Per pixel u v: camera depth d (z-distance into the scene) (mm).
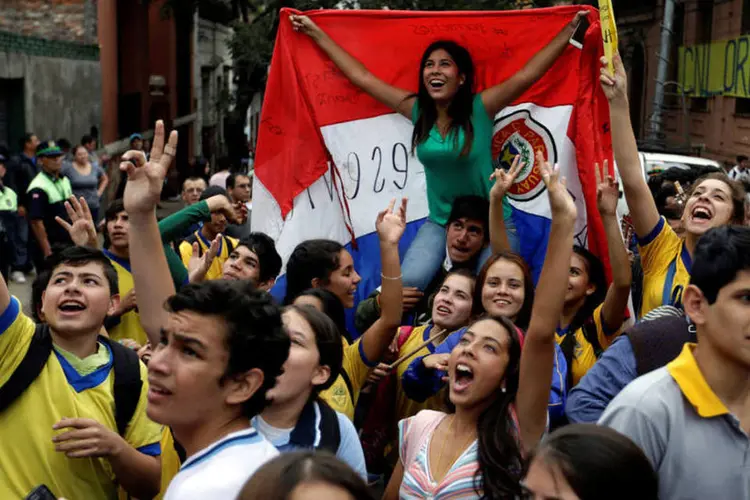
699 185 4945
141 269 3750
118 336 5680
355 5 15945
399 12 6375
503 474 3488
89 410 3742
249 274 5676
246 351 2828
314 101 6523
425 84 6109
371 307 5523
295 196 6555
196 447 2867
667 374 2941
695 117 27266
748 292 2789
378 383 5078
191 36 33250
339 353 3697
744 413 2898
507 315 4559
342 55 6445
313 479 2086
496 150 6367
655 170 12492
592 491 2199
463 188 6230
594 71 6176
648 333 3654
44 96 19422
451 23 6348
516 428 3621
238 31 18172
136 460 3633
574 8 6168
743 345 2799
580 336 5086
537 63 6145
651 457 2883
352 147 6543
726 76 24266
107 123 23938
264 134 6586
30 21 22234
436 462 3695
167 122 28828
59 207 12414
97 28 23000
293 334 3584
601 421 2994
